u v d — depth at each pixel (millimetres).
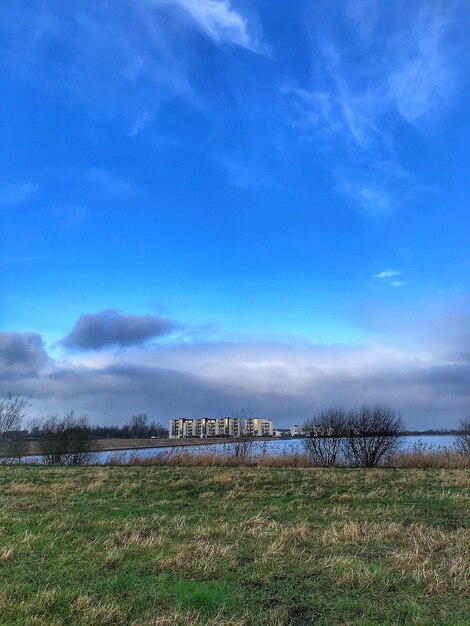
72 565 6262
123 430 66188
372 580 5598
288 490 12844
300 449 24812
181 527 8250
